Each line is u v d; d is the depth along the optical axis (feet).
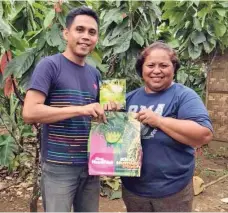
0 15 8.32
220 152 18.88
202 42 11.66
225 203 13.01
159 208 6.39
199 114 6.01
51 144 6.58
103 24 10.38
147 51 6.40
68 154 6.53
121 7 10.14
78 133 6.55
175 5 11.29
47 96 6.42
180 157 6.31
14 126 13.29
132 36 9.82
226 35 12.92
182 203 6.41
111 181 13.33
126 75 10.84
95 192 7.18
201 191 13.87
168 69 6.28
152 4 10.04
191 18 11.59
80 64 6.70
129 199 6.70
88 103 6.69
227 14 12.50
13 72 8.55
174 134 5.96
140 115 6.01
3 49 8.86
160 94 6.46
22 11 9.25
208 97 18.99
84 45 6.48
